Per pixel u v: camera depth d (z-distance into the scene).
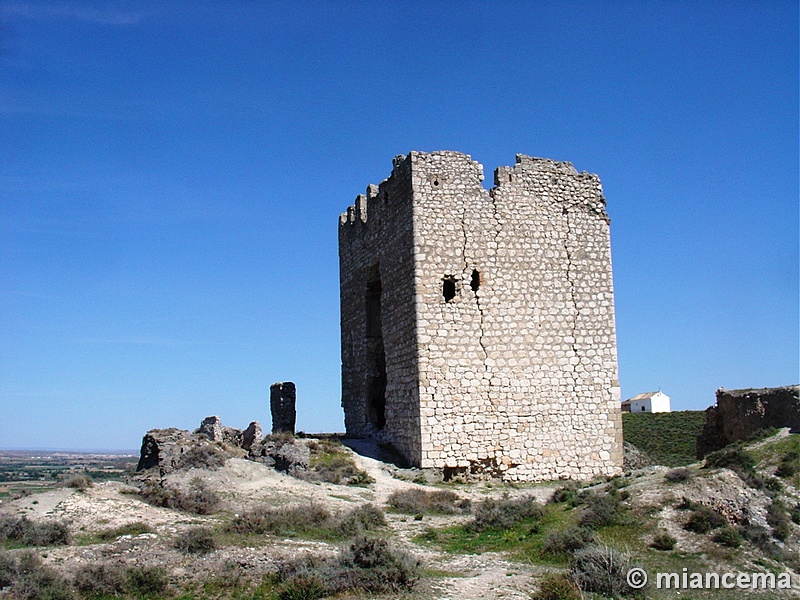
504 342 34.28
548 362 34.69
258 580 17.20
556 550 19.83
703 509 21.03
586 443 34.56
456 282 34.22
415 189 34.38
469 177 35.19
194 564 18.05
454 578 17.89
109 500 23.53
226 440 37.81
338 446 35.69
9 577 16.19
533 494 29.95
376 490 29.59
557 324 35.16
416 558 19.25
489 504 25.22
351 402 43.00
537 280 35.22
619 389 35.44
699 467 25.55
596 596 16.77
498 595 16.50
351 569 17.45
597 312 35.84
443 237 34.38
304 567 17.48
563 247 35.91
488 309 34.34
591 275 36.06
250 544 19.89
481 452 33.25
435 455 32.72
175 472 27.83
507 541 21.59
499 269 34.81
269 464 30.55
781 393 29.94
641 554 19.31
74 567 17.58
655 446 49.34
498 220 35.19
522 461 33.62
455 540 22.17
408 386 34.12
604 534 20.95
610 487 26.27
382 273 38.06
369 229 40.53
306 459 30.89
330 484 29.80
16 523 20.05
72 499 23.14
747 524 20.73
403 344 34.84
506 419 33.75
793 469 24.00
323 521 22.89
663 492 22.69
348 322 43.97
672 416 56.03
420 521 24.69
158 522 21.88
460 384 33.44
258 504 25.02
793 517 21.44
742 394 32.66
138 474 28.70
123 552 18.75
